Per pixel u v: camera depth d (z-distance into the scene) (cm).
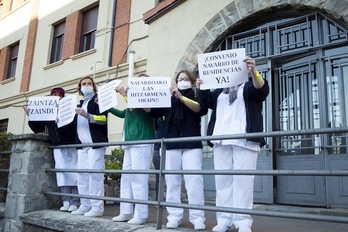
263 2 630
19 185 509
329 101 562
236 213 293
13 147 543
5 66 1469
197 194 359
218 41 692
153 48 799
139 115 412
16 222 494
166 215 493
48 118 486
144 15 831
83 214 452
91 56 1070
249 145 328
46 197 514
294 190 574
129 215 399
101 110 420
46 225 443
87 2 1145
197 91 370
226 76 335
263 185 597
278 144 607
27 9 1427
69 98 464
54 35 1288
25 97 1300
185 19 751
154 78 381
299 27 612
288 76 621
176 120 377
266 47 645
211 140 328
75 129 492
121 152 762
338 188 526
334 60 569
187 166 367
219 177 344
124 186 407
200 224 347
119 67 954
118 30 1008
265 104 627
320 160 554
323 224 434
